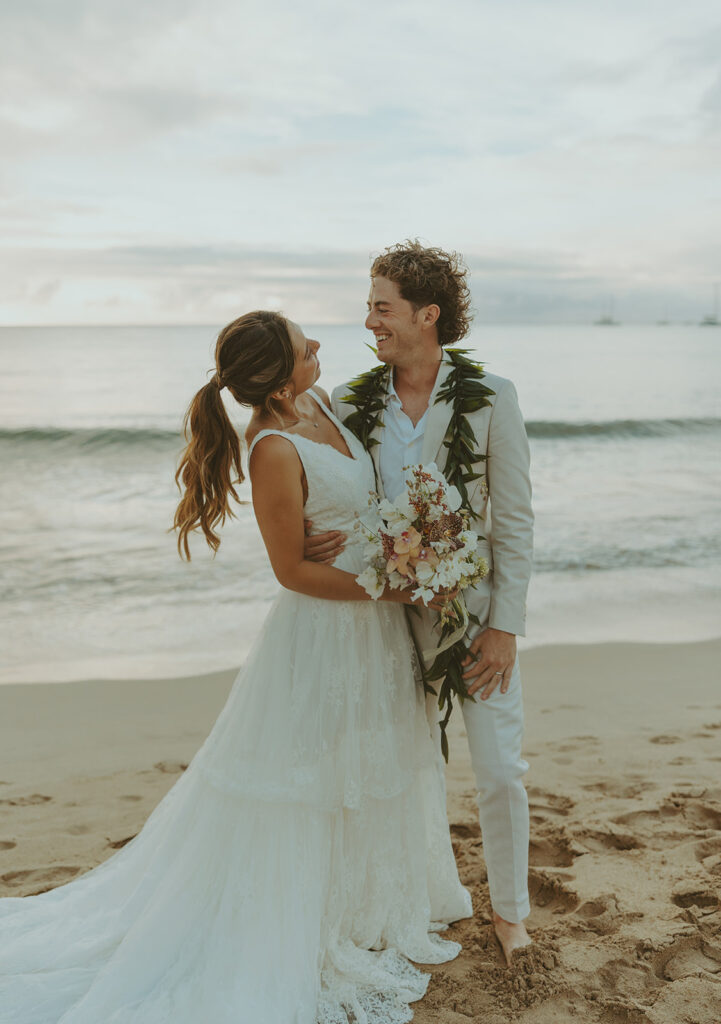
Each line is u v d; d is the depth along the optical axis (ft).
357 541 8.66
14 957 8.53
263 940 8.00
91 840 11.98
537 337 287.69
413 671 9.00
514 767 8.84
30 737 16.75
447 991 8.21
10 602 27.14
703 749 14.99
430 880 9.38
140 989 7.84
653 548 33.47
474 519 8.85
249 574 30.32
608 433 68.23
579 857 10.75
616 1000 7.72
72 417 71.92
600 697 18.62
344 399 9.41
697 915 9.00
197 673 21.11
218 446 8.54
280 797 8.15
